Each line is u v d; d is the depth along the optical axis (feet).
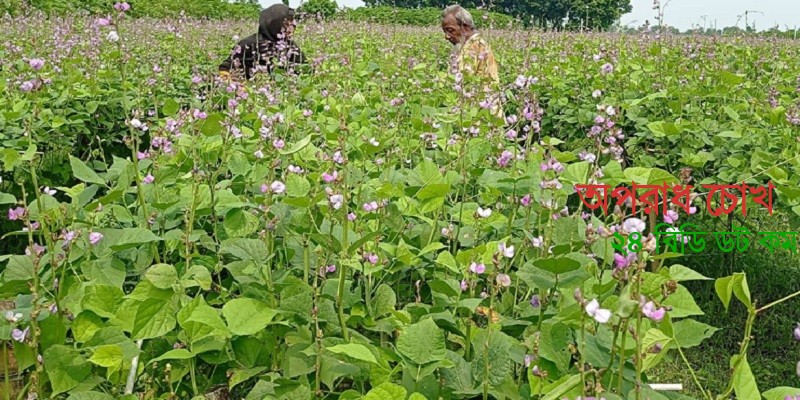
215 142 11.85
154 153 11.20
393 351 7.66
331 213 8.93
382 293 8.96
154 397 7.91
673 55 27.71
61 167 18.90
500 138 13.83
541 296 8.48
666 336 7.29
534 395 7.30
